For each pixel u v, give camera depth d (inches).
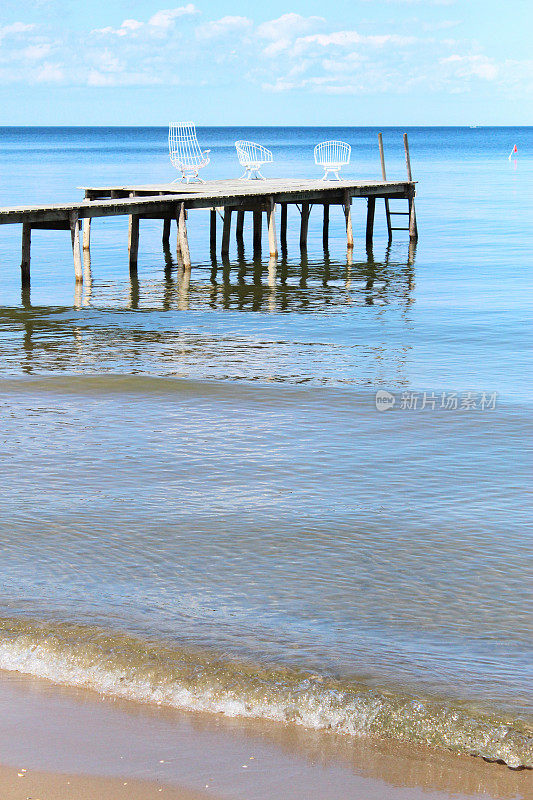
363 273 1365.7
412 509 472.4
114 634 333.7
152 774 255.8
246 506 476.7
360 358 826.8
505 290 1203.2
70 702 292.8
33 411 660.7
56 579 386.3
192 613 354.6
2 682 304.3
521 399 687.7
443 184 3184.1
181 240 1337.4
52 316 1039.6
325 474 526.6
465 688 300.8
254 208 1491.1
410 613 358.0
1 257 1600.6
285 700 292.4
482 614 357.7
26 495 491.5
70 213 1173.7
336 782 254.4
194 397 694.5
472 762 265.4
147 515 463.5
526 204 2453.2
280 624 346.9
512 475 524.1
